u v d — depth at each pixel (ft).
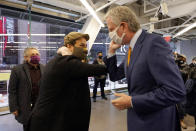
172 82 1.99
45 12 13.46
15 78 6.22
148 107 2.06
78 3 11.76
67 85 3.17
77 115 3.34
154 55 2.13
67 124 3.19
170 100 1.95
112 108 12.89
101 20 11.72
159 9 11.47
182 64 9.84
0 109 11.26
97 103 14.47
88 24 13.20
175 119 2.61
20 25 13.52
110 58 3.51
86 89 3.57
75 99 3.28
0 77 10.28
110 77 3.58
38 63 6.79
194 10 11.96
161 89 2.02
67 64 3.08
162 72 2.04
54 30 16.07
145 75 2.23
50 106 3.10
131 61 2.46
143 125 2.34
